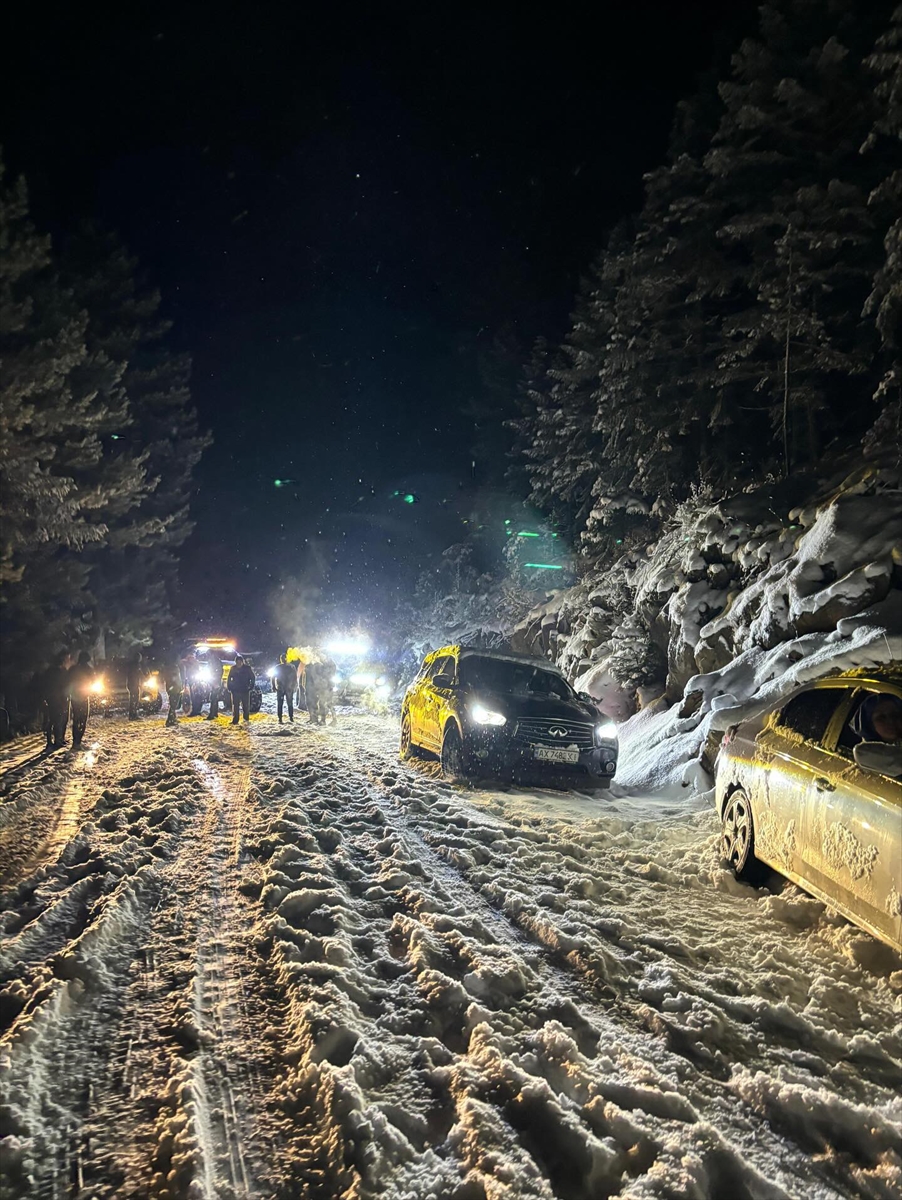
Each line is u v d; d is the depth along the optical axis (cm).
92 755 1591
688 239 2078
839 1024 459
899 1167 325
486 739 1200
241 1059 405
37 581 2997
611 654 1859
